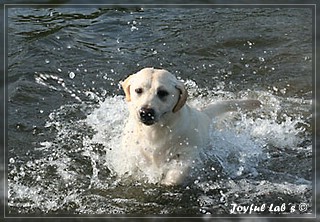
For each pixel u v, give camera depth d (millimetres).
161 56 13211
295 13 15398
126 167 9367
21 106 11219
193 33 14273
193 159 9172
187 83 12148
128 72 12562
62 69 12570
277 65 12883
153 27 14664
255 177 9273
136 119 8938
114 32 14430
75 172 9383
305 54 13297
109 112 11102
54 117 10914
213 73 12562
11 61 12742
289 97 11703
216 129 10031
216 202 8695
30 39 13766
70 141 10219
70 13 15477
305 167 9492
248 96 11703
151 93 8695
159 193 8891
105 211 8484
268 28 14508
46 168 9469
